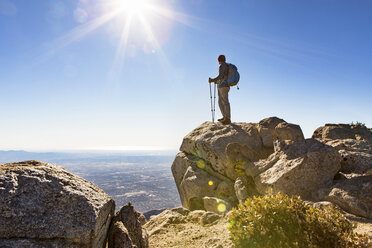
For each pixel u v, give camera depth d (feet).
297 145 26.71
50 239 10.15
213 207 31.99
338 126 43.11
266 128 39.75
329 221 12.91
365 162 25.23
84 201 11.70
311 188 22.40
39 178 11.84
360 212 17.40
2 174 11.39
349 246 11.61
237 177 33.45
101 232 12.41
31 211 10.54
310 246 11.91
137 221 15.83
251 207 14.75
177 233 21.66
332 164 23.21
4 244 9.46
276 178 24.16
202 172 40.37
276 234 12.81
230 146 33.76
